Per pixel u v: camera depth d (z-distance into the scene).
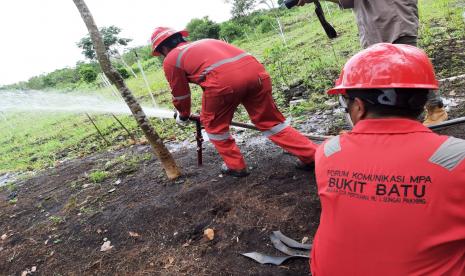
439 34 7.02
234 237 3.26
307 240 3.01
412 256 1.42
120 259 3.41
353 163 1.56
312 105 5.86
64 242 3.88
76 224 4.11
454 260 1.45
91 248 3.67
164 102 9.88
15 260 3.83
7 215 4.90
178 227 3.59
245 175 4.05
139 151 6.11
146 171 5.03
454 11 8.20
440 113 3.89
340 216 1.55
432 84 1.57
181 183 4.31
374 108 1.59
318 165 1.70
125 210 4.07
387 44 1.65
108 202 4.39
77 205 4.54
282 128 3.81
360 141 1.58
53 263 3.61
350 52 7.97
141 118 4.14
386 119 1.57
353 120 1.72
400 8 3.26
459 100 4.59
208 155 5.00
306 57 8.77
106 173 5.24
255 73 3.57
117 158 5.96
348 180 1.55
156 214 3.83
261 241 3.14
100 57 3.84
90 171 5.73
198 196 3.90
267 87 3.67
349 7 3.65
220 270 2.95
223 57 3.54
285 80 7.21
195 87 9.91
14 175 7.12
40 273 3.53
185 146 5.72
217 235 3.34
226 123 3.85
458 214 1.40
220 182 4.08
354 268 1.51
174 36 3.92
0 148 10.45
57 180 5.76
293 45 10.82
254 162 4.41
